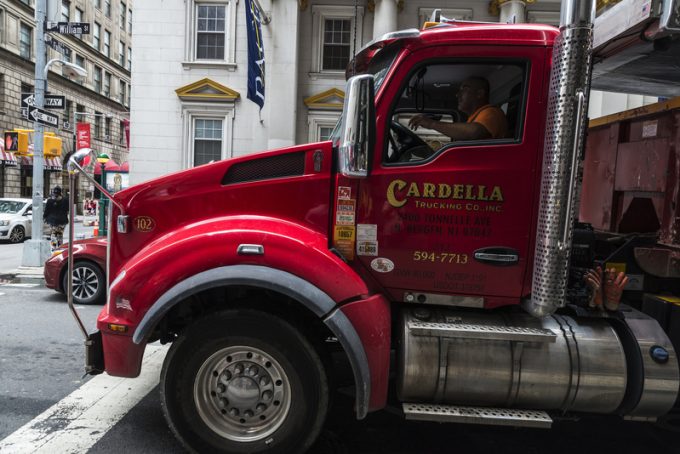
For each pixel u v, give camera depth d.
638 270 3.01
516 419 2.57
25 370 4.38
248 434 2.76
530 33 2.62
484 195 2.65
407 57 2.71
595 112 7.52
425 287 2.74
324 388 2.70
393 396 3.14
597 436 3.34
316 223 2.81
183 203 2.95
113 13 42.78
